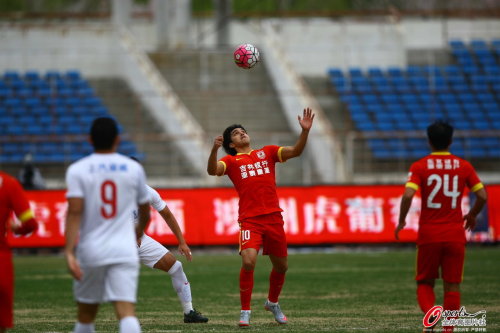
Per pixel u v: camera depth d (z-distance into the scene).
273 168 30.53
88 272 20.67
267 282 48.06
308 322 30.69
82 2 158.75
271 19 124.12
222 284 47.03
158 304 37.91
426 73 109.69
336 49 113.50
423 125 100.00
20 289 45.19
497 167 93.94
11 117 97.62
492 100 104.81
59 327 30.02
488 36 122.94
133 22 128.88
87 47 109.62
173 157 90.94
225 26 122.62
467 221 26.91
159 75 104.88
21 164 90.94
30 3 159.12
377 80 107.94
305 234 70.31
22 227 21.52
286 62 105.69
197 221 70.00
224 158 30.39
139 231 24.58
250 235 29.56
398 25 118.19
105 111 99.25
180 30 117.62
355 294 41.00
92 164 20.88
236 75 109.50
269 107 102.12
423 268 25.92
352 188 70.94
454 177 25.66
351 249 72.56
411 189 25.45
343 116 102.50
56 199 70.00
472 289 42.09
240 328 28.95
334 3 161.88
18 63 107.94
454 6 153.38
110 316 33.81
